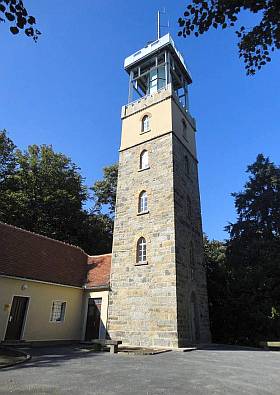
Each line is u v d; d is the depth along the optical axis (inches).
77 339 919.7
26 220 1305.4
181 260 860.6
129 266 908.0
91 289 960.3
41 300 850.8
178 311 773.9
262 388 346.9
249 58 307.0
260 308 1072.8
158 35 1268.5
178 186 956.0
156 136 1032.8
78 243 1418.6
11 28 250.8
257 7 266.2
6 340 747.4
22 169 1412.4
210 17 276.7
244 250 1251.8
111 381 363.9
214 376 408.8
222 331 1074.7
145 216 938.1
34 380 359.3
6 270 783.7
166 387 340.5
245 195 1401.3
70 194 1459.2
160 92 1095.6
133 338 815.1
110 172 1674.5
